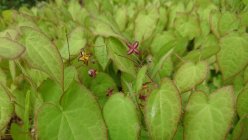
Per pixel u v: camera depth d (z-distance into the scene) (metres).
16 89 0.18
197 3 0.32
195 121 0.15
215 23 0.25
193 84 0.17
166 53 0.20
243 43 0.21
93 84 0.20
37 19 0.33
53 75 0.15
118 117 0.15
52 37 0.29
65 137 0.14
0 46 0.15
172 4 0.32
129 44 0.21
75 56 0.20
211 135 0.15
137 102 0.16
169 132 0.15
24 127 0.16
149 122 0.15
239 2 0.32
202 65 0.17
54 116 0.14
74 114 0.15
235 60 0.21
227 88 0.15
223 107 0.15
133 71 0.20
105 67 0.21
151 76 0.19
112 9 0.36
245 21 0.26
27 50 0.15
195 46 0.25
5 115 0.15
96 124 0.15
